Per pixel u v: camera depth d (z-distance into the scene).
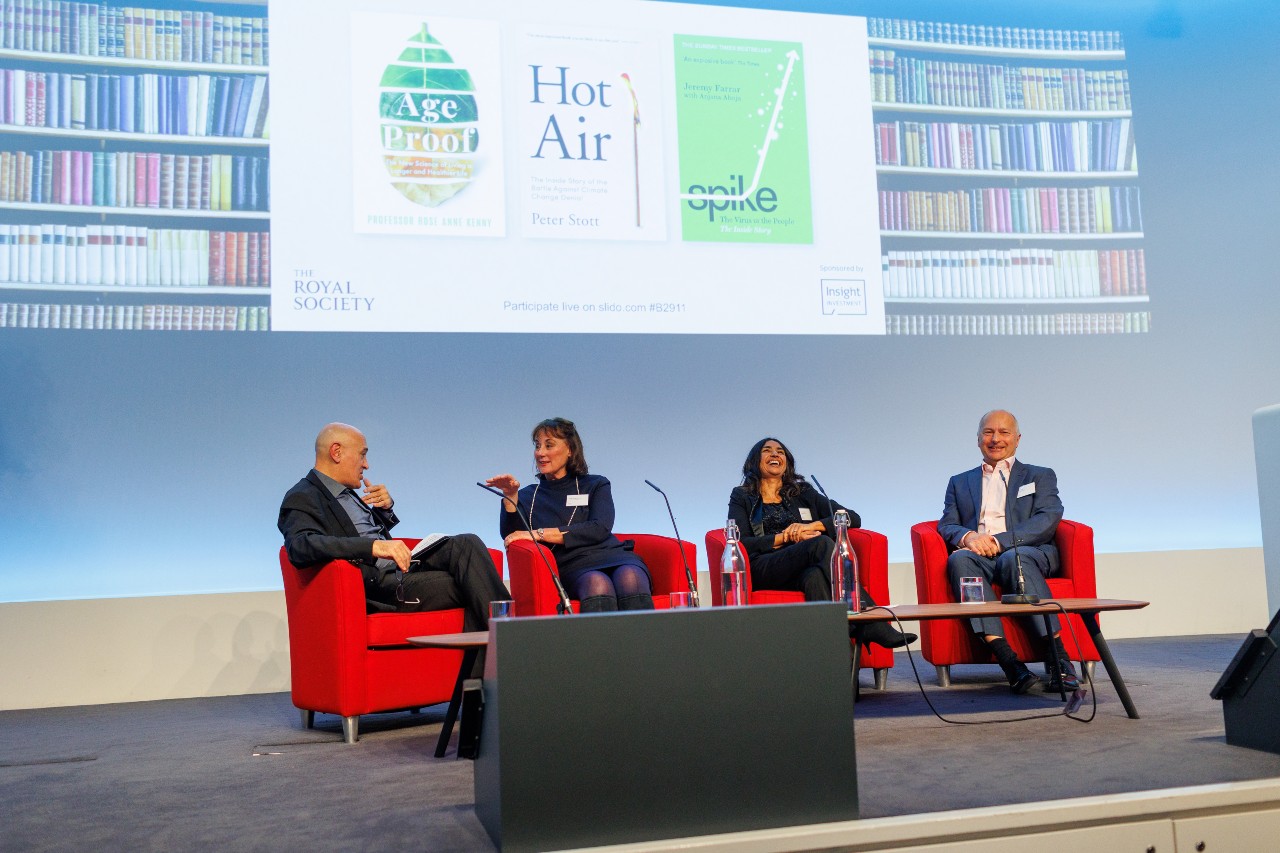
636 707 1.74
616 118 4.59
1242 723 2.37
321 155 4.28
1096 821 1.86
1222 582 4.92
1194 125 5.34
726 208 4.67
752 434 4.84
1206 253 5.28
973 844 1.80
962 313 5.04
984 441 3.93
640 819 1.72
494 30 4.49
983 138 5.12
